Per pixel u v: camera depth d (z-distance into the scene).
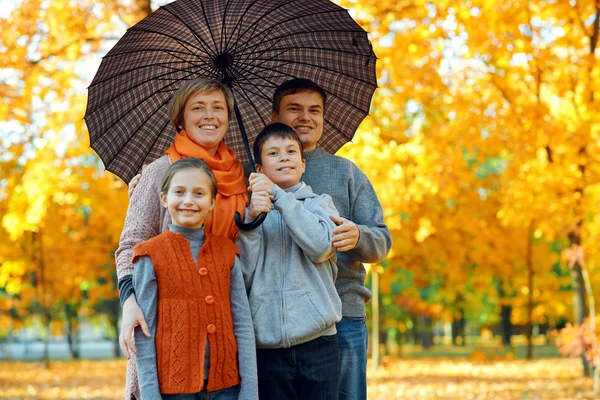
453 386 13.79
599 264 15.89
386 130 11.47
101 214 14.38
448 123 11.28
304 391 3.18
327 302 3.19
